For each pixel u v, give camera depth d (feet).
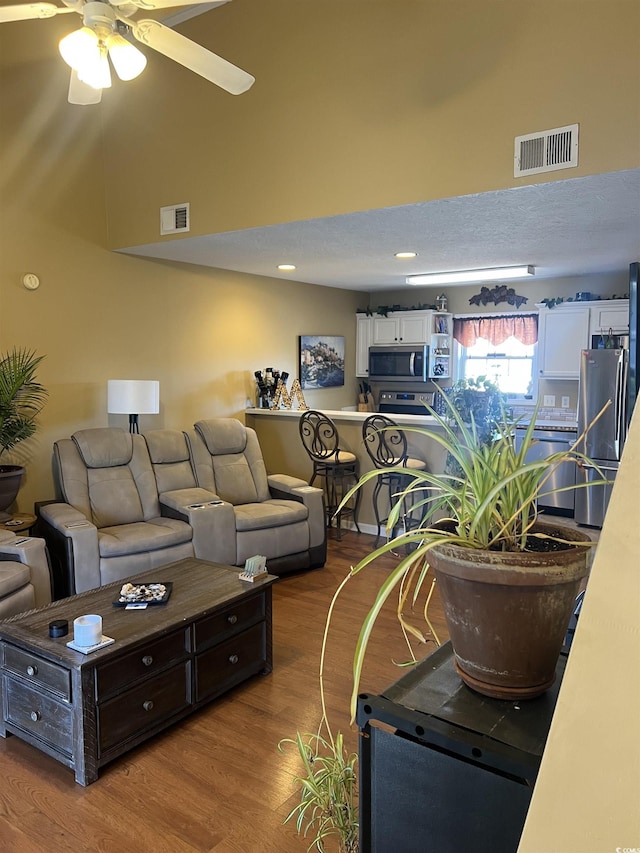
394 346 26.02
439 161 11.21
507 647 3.35
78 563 12.49
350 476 19.54
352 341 27.04
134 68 7.55
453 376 26.08
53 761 8.54
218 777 8.20
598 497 19.24
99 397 17.08
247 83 8.27
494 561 3.16
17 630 8.85
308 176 12.90
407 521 17.97
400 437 18.08
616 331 21.07
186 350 19.39
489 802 3.21
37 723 8.53
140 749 8.80
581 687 2.14
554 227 13.79
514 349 24.54
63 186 15.92
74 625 8.30
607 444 18.86
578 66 9.71
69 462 14.60
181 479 16.31
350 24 12.05
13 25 14.69
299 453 20.43
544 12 9.95
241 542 15.10
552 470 3.45
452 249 16.65
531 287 23.77
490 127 10.62
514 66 10.30
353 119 12.17
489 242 15.62
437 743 3.25
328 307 25.35
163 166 15.43
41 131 15.38
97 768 8.14
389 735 3.54
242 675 10.37
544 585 3.14
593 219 12.93
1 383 13.62
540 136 10.14
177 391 19.20
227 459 17.49
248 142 13.76
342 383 26.45
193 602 9.89
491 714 3.38
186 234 15.15
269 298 22.30
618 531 2.22
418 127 11.39
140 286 17.92
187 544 14.21
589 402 19.08
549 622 3.26
